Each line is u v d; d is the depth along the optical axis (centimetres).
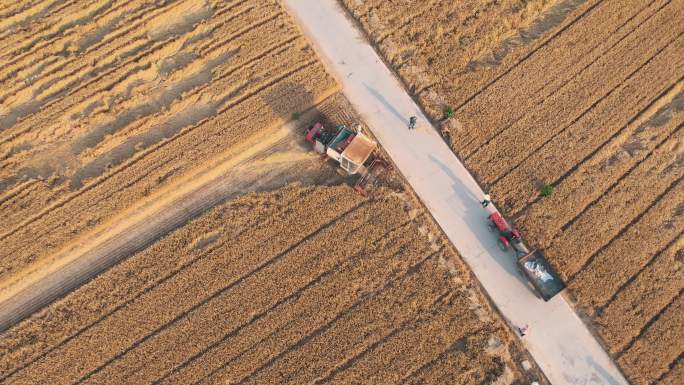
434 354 2166
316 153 2567
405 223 2416
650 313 2247
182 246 2355
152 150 2567
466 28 2900
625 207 2458
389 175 2502
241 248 2359
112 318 2208
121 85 2706
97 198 2444
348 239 2373
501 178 2523
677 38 2902
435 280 2295
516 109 2681
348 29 2900
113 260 2344
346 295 2269
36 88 2717
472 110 2678
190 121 2638
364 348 2178
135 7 2942
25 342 2161
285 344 2184
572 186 2494
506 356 2162
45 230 2370
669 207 2462
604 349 2191
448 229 2405
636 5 3008
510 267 2330
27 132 2589
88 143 2573
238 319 2223
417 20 2925
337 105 2675
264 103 2672
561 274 2316
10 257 2312
